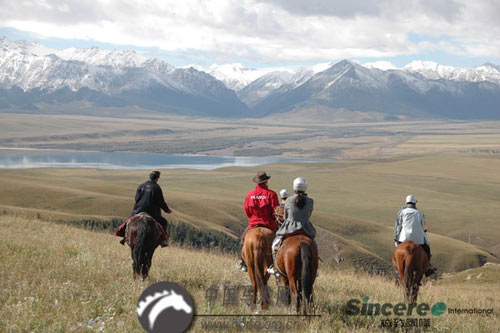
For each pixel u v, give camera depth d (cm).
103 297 1009
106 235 2738
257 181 1139
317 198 15938
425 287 1814
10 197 8975
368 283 1742
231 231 8481
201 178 19400
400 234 1320
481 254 8306
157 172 1365
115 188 11831
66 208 8619
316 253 995
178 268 1506
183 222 7338
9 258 1328
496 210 14162
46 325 838
